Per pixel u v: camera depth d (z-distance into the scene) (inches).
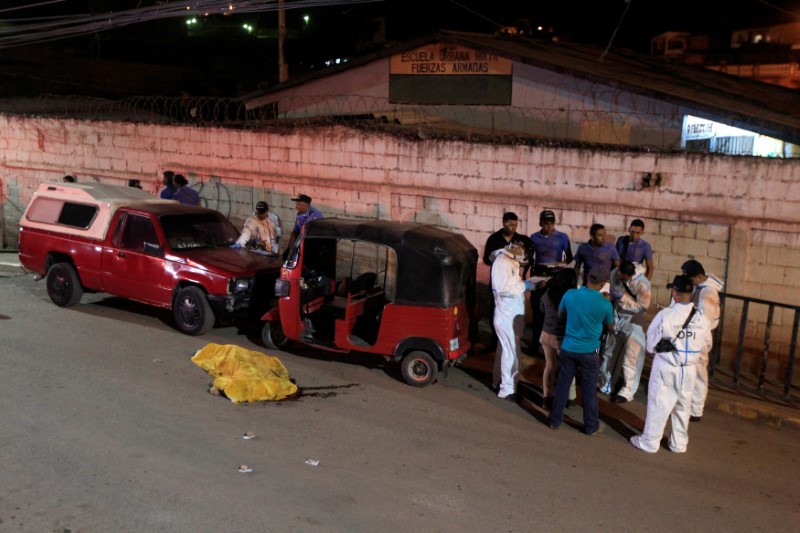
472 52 567.8
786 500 237.8
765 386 331.3
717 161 363.9
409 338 319.6
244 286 376.8
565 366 281.1
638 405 316.5
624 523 218.2
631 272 304.3
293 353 363.9
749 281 363.3
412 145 453.7
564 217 410.3
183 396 298.5
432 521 213.0
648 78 546.6
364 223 335.9
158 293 391.2
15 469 230.2
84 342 363.3
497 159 425.4
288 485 229.1
